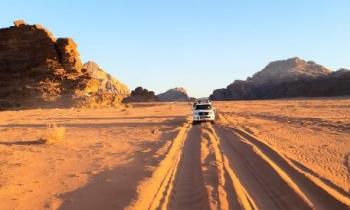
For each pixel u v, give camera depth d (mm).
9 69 89000
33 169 12539
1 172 11984
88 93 88500
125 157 14914
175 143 19000
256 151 15078
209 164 12961
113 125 33438
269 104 90812
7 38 90625
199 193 9266
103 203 8406
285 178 10281
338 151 15758
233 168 12281
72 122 37656
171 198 8984
